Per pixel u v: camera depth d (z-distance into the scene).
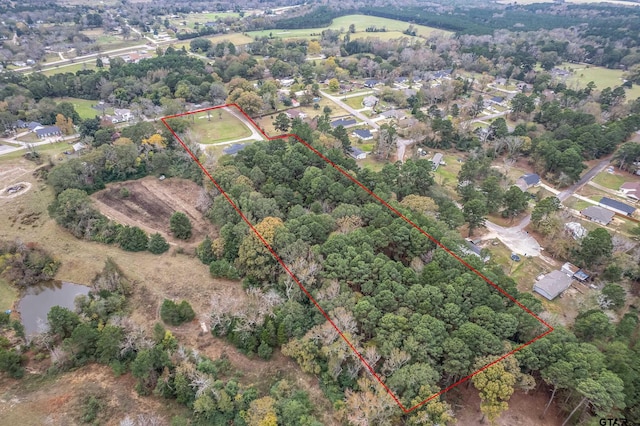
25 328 73.81
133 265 85.62
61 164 109.12
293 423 54.25
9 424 54.59
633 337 67.50
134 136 123.69
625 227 105.19
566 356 56.25
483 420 56.59
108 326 66.31
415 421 51.34
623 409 53.28
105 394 59.75
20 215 98.81
